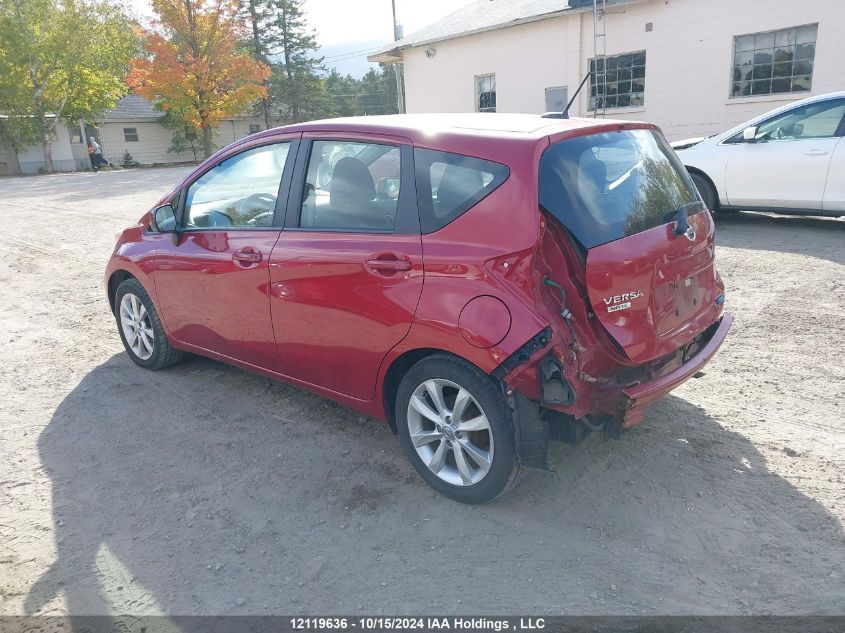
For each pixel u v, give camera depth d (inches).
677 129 665.6
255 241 156.6
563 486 137.0
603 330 119.2
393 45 891.4
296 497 137.0
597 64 703.7
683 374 129.2
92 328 249.6
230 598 110.0
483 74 802.2
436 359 127.3
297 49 2159.2
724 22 611.5
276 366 162.1
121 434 166.1
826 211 329.7
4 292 306.7
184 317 181.5
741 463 142.6
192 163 1654.8
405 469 145.6
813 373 184.5
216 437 162.6
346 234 139.0
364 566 116.3
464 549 119.6
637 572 112.3
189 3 1085.1
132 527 129.4
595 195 122.5
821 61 563.8
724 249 317.7
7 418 176.6
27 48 1246.3
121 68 1505.9
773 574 110.7
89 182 961.5
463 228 122.2
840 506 126.9
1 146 1391.5
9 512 134.9
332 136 146.6
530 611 104.6
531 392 116.2
